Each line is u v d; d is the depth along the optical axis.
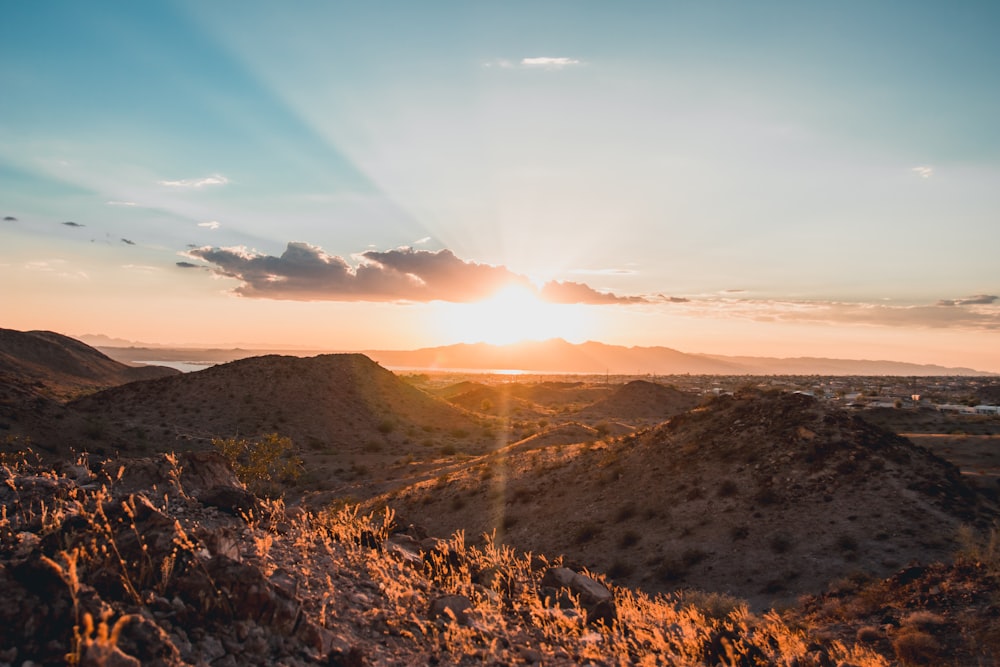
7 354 147.25
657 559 30.88
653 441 44.66
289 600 6.07
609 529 35.34
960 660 12.43
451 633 7.52
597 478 42.28
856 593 19.83
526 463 49.75
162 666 4.65
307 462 71.31
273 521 9.53
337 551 9.40
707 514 33.94
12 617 4.67
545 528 37.84
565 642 8.63
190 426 80.81
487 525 40.22
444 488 47.94
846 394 190.38
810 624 17.52
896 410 97.88
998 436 65.00
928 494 31.34
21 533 6.63
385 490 53.09
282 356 108.75
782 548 29.05
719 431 42.44
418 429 99.81
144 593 5.57
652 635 9.97
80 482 9.81
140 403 88.25
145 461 10.41
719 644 10.05
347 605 7.47
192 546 6.29
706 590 26.86
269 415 89.56
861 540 28.39
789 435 38.62
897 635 14.23
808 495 33.16
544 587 12.02
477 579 11.15
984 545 23.22
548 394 189.12
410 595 8.46
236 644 5.41
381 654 6.55
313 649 5.87
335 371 108.81
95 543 5.96
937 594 16.33
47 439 48.44
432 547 11.71
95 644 4.25
